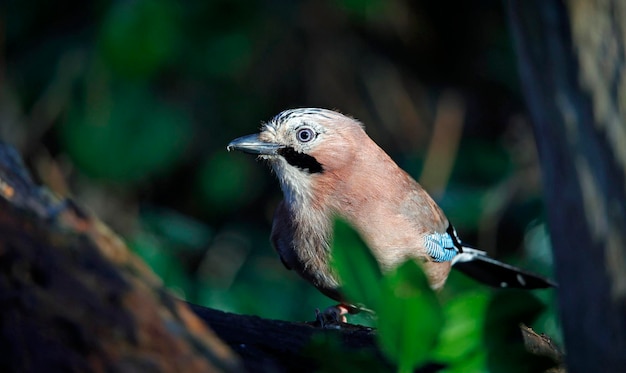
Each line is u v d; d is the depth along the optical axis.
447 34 16.53
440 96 16.02
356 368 4.88
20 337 4.32
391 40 15.98
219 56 14.05
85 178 14.21
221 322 6.24
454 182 14.79
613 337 4.73
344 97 15.31
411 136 15.59
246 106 14.91
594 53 4.47
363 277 4.66
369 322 8.34
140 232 13.80
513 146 15.48
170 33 12.70
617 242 4.62
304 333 6.27
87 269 4.38
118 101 13.44
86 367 4.31
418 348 4.61
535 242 13.88
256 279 13.28
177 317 4.54
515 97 16.14
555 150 4.72
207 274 13.88
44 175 13.87
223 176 14.59
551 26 4.52
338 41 15.33
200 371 4.46
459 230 14.44
